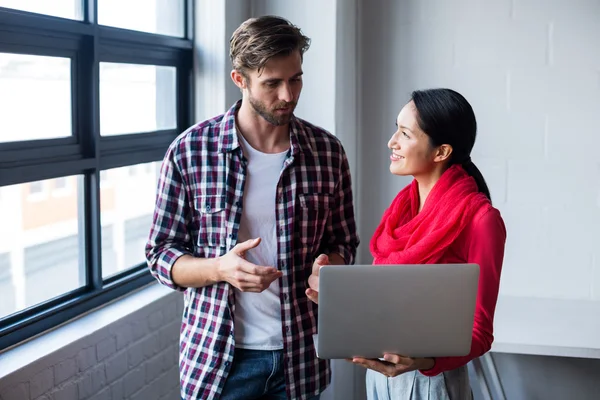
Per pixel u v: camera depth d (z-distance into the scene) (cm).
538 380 318
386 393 184
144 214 278
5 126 198
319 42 298
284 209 191
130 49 253
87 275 238
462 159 182
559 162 309
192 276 182
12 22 192
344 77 310
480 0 309
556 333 261
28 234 210
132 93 261
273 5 304
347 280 151
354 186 326
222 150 189
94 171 232
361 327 154
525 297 309
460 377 179
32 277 213
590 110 304
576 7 300
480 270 167
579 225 310
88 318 229
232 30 293
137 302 248
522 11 305
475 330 165
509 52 308
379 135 330
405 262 176
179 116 291
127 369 238
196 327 191
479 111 314
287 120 184
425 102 176
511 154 312
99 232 237
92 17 225
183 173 191
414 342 155
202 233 191
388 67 324
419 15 317
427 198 182
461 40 313
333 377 312
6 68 196
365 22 324
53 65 216
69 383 207
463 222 171
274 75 176
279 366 189
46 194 216
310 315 195
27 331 207
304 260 194
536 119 309
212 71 289
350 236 206
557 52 304
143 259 279
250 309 188
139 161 263
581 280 311
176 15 285
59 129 221
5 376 181
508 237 316
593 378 313
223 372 187
